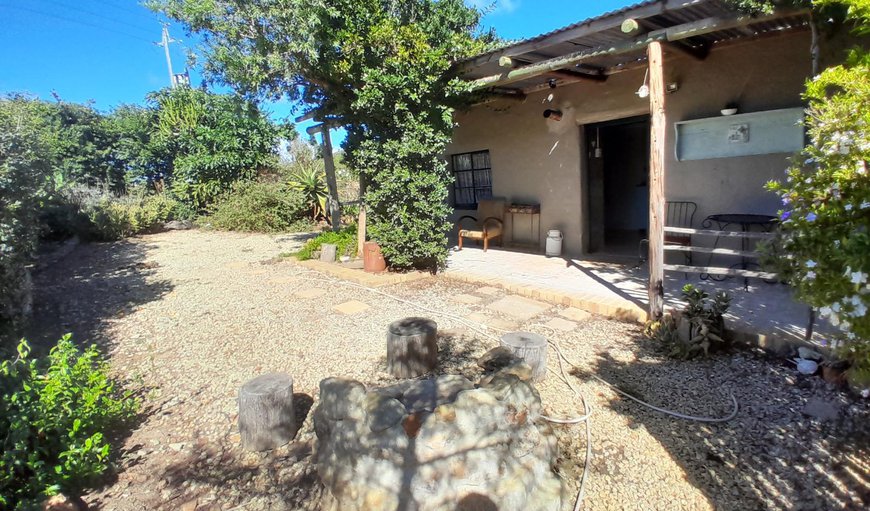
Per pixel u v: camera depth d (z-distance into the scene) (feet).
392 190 21.31
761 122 18.01
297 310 17.87
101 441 9.25
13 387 8.54
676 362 12.40
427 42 20.74
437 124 21.81
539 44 16.69
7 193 13.46
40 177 14.89
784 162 17.65
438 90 21.08
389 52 19.98
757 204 18.47
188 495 8.04
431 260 22.76
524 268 22.38
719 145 19.19
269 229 43.16
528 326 15.34
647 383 11.39
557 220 25.75
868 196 6.61
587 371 12.13
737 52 18.33
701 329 12.41
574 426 9.72
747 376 11.38
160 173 51.16
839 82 7.91
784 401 10.22
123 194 48.11
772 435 9.12
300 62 19.54
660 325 13.76
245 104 21.67
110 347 14.66
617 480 8.13
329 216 45.93
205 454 9.16
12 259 13.94
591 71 21.79
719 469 8.31
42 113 42.93
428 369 12.19
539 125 25.73
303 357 13.51
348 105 22.38
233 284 22.34
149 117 50.57
